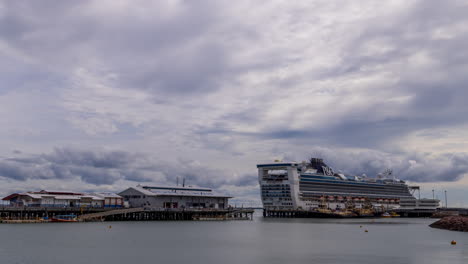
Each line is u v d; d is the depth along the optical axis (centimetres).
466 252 10225
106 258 9019
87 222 18938
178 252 10031
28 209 17825
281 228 18412
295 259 9144
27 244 10844
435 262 8788
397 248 11000
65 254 9400
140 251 10088
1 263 8294
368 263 8662
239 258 9262
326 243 12125
